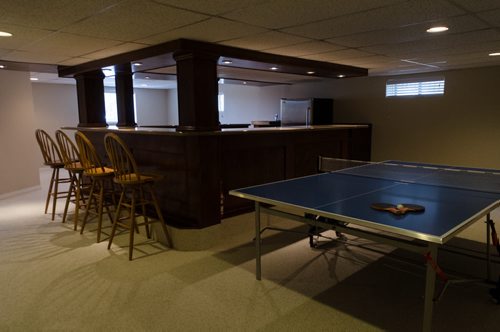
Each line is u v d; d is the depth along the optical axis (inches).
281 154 169.8
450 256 126.3
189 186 136.2
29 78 249.4
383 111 248.1
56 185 176.7
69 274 113.7
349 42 137.4
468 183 114.0
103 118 206.8
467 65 202.2
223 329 84.3
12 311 92.0
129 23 106.8
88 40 130.6
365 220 74.2
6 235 152.2
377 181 118.4
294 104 271.0
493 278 108.3
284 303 96.0
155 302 96.3
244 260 124.9
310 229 137.1
